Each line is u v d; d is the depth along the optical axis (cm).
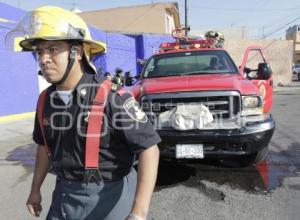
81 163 180
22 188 518
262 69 593
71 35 171
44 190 497
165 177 535
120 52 2077
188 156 480
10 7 1291
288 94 2069
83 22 182
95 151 176
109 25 3534
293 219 394
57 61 175
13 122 1131
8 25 1184
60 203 191
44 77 179
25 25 178
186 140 475
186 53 654
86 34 178
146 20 3462
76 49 177
